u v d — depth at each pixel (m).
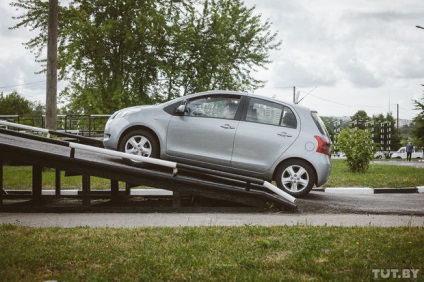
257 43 32.81
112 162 9.82
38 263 4.98
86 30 28.11
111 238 6.26
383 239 6.14
